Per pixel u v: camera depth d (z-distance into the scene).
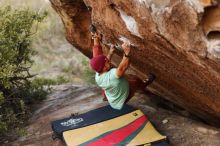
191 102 6.38
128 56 5.37
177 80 5.70
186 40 4.29
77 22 6.96
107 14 5.18
